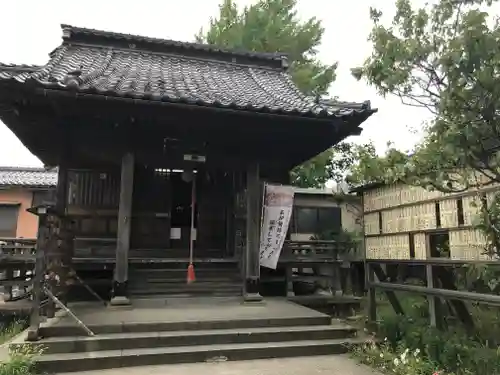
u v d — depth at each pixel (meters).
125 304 7.68
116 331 6.23
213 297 9.06
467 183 4.63
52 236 6.76
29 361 5.07
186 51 11.56
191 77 10.06
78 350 5.73
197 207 11.98
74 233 9.37
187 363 5.75
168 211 11.52
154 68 10.28
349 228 15.95
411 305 7.45
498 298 4.81
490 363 4.74
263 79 11.29
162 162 8.59
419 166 4.59
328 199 16.12
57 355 5.55
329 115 7.52
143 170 11.52
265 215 9.36
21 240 10.10
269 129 8.16
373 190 8.37
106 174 10.59
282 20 18.61
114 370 5.41
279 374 5.29
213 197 12.12
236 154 8.81
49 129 8.20
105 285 9.34
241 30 18.09
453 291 5.58
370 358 5.78
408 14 4.44
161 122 7.77
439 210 6.41
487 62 3.68
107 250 10.22
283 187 9.50
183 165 8.83
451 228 6.11
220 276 9.80
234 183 11.12
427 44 4.16
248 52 11.96
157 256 11.12
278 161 9.13
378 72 4.48
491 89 3.70
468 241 5.76
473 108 3.89
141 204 11.38
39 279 6.05
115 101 6.74
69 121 7.69
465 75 3.76
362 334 6.93
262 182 9.76
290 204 9.48
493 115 3.86
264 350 6.07
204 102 6.95
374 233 8.27
